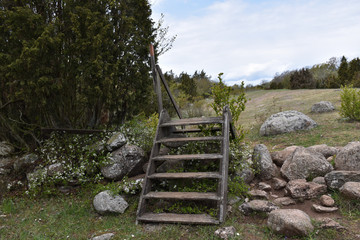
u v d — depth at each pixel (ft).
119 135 17.76
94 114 19.36
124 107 20.06
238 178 14.05
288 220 9.84
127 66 18.16
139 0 18.48
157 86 16.66
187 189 13.64
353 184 11.51
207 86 82.48
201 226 11.14
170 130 17.01
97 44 15.94
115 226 11.96
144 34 19.30
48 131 18.12
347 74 75.41
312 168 13.73
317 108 31.19
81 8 15.98
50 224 12.46
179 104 47.42
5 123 18.89
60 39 15.64
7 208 14.14
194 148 16.66
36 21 15.60
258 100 63.05
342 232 9.65
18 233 11.73
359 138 19.10
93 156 17.49
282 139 23.03
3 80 17.51
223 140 13.43
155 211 12.84
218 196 11.76
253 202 12.20
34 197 15.71
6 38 15.76
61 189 16.38
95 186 16.06
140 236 10.84
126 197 14.66
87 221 12.66
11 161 18.47
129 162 16.79
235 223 11.16
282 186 13.93
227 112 14.64
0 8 17.12
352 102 24.63
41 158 18.22
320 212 11.29
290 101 47.34
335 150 16.28
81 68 16.33
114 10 17.99
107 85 16.79
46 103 17.46
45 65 16.08
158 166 17.17
